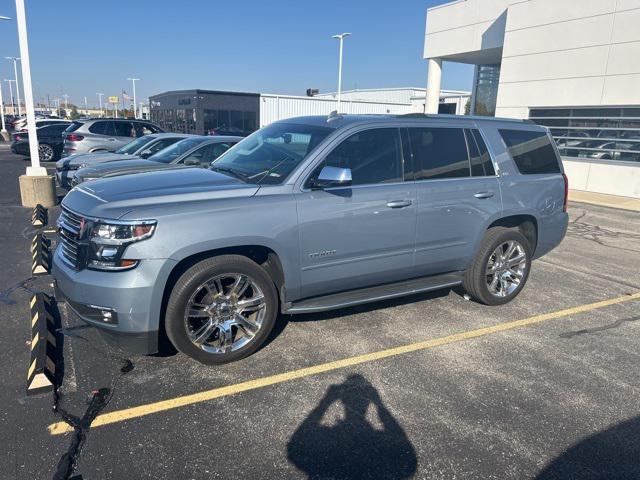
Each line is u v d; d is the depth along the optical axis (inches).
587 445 124.2
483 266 206.4
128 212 138.3
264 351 167.5
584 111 606.9
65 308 194.5
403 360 164.6
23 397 136.8
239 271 151.9
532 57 655.8
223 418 130.5
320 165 166.1
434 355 168.7
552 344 180.9
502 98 702.5
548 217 224.8
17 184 547.2
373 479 110.7
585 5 588.4
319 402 138.9
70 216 152.8
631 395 147.6
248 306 157.8
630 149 563.5
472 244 202.4
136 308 137.3
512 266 217.8
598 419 135.0
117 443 119.7
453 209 193.0
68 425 125.7
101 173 289.0
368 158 176.7
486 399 142.9
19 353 161.3
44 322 172.1
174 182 162.1
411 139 187.0
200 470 111.8
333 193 165.6
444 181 191.9
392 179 180.5
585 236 370.9
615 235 376.8
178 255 140.6
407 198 180.7
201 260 149.6
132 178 169.9
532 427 130.6
